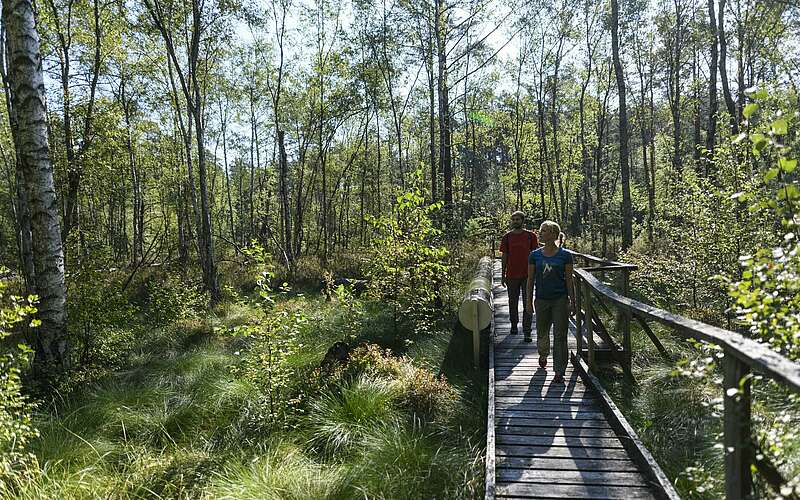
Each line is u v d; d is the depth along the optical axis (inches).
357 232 1456.7
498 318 378.6
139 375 290.8
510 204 1541.6
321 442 209.0
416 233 339.6
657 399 221.5
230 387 258.7
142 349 362.9
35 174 267.3
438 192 795.4
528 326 304.5
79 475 179.8
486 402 236.2
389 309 412.8
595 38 1003.3
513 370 256.7
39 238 271.9
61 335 278.8
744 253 319.6
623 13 903.7
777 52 642.8
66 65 517.7
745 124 124.4
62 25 539.8
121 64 687.1
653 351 293.1
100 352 310.8
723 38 647.8
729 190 328.8
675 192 530.9
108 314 321.4
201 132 597.3
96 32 524.1
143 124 832.3
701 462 170.6
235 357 318.7
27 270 402.9
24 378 269.4
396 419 216.7
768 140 108.3
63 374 267.7
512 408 207.6
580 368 245.4
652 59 1033.5
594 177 1435.8
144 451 203.6
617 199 1221.1
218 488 169.5
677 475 164.4
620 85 697.6
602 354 260.4
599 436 179.5
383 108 869.2
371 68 800.9
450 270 417.4
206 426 231.1
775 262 110.7
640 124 1138.0
